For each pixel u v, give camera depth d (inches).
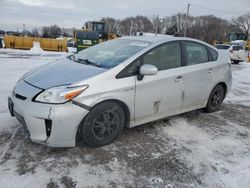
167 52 155.7
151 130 157.5
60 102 112.7
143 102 141.0
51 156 120.1
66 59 159.8
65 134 116.2
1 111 170.1
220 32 3053.6
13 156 118.0
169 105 157.2
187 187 106.8
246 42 1279.5
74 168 112.8
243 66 659.4
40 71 139.2
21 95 120.9
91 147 130.3
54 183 102.6
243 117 196.7
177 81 156.8
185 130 162.1
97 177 108.3
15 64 420.5
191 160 127.0
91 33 783.7
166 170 117.3
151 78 141.9
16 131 141.6
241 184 110.8
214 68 186.4
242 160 130.5
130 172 113.6
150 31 3002.0
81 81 119.6
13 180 102.0
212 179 113.0
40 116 111.9
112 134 134.3
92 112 122.3
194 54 174.6
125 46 156.2
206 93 185.2
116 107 130.9
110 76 127.2
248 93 285.0
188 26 2947.8
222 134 160.9
